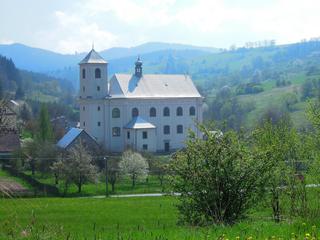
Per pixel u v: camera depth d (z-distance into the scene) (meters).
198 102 130.50
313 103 32.28
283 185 25.86
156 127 125.38
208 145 21.02
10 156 96.50
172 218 39.19
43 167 88.81
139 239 14.91
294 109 175.38
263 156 21.28
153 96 125.25
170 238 14.67
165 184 22.69
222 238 14.03
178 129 128.12
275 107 174.75
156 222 35.53
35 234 16.16
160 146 125.94
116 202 56.72
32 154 91.50
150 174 91.19
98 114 120.81
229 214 20.75
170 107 127.06
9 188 18.50
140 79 128.00
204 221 20.52
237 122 165.62
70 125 185.00
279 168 24.44
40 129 114.62
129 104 122.56
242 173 20.61
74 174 76.50
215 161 20.72
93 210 48.25
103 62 121.44
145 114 124.25
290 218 20.30
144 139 119.56
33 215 21.39
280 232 14.98
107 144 121.00
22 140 115.19
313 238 13.20
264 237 14.25
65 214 45.03
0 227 16.92
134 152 94.81
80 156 78.81
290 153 29.69
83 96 121.44
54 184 80.75
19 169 90.94
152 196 68.38
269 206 23.80
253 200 21.08
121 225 34.56
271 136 29.42
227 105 185.25
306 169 29.34
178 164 21.42
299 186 24.84
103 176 87.69
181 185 21.61
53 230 16.95
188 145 21.47
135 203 55.09
